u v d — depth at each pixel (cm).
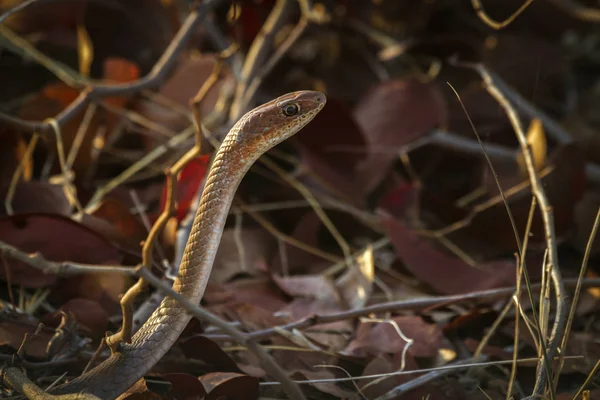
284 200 99
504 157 99
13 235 88
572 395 81
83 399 76
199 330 83
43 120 97
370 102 101
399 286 92
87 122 96
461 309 89
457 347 87
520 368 84
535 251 93
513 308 88
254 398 81
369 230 98
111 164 99
